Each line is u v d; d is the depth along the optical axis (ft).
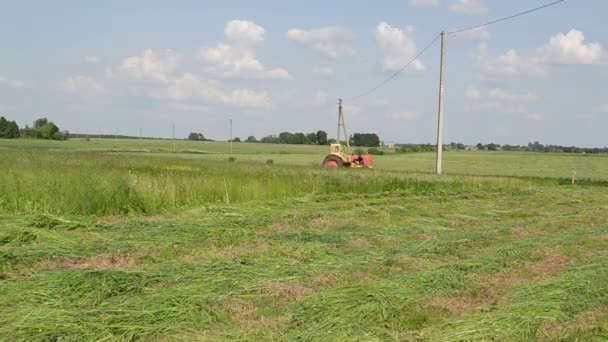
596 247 33.47
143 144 439.63
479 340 17.30
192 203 50.34
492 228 41.52
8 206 40.16
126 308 19.45
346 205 53.83
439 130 105.81
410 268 27.55
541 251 31.60
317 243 32.71
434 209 53.93
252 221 40.09
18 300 20.04
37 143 366.43
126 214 43.27
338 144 134.72
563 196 71.36
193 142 554.46
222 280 23.27
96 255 27.81
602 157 276.00
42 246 28.55
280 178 66.39
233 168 93.25
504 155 299.58
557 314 19.74
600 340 17.56
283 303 21.11
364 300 20.94
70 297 20.67
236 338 17.33
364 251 31.37
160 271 24.39
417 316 19.86
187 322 18.47
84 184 44.32
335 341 17.06
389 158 252.62
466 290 23.50
